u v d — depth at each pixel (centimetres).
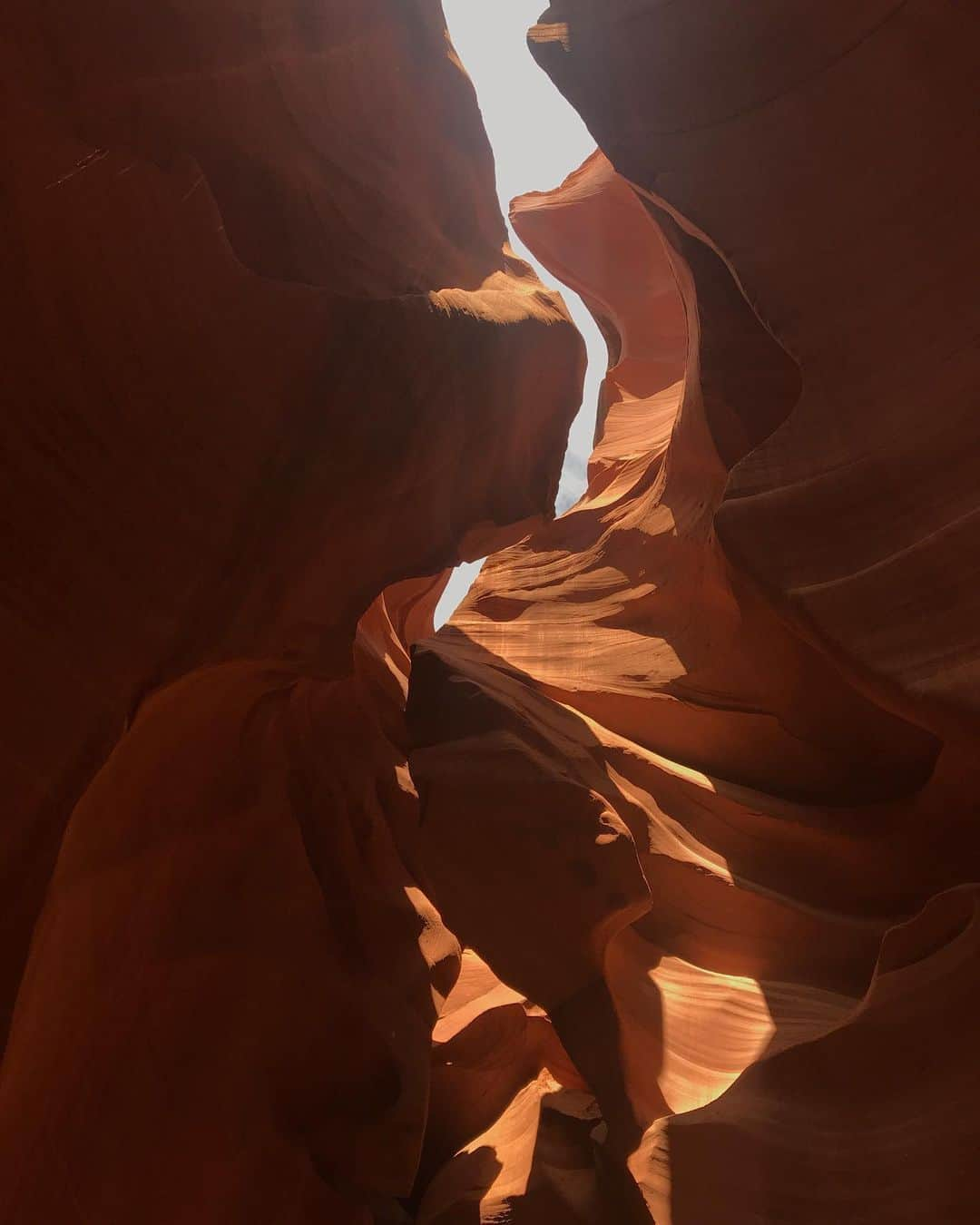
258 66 369
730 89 421
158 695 359
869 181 385
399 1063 454
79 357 306
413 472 384
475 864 406
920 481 343
